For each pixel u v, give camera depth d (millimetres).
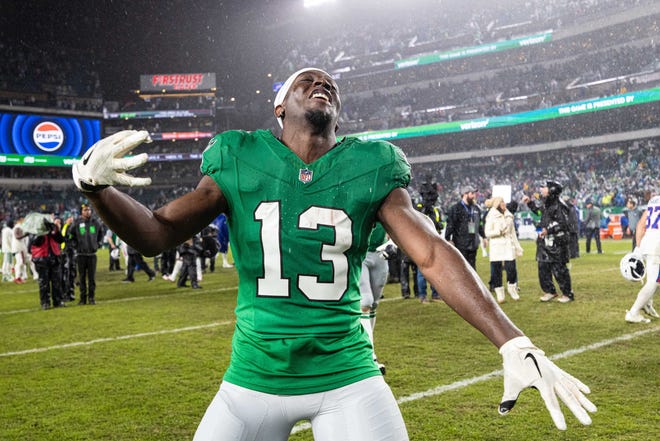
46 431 4395
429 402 4828
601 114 41250
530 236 30953
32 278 19328
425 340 7273
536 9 45125
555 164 43094
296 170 2014
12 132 48125
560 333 7438
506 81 46719
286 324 1943
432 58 47594
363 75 51969
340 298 1994
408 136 47125
